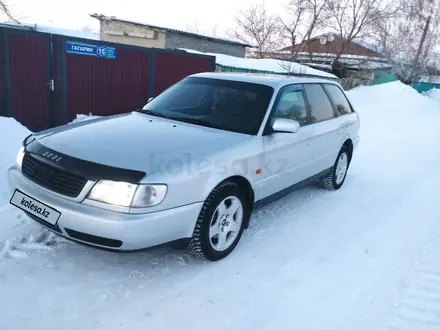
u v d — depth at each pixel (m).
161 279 2.97
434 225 4.42
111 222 2.56
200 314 2.62
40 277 2.86
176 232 2.83
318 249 3.64
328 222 4.28
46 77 7.89
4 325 2.36
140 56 9.34
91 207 2.64
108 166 2.71
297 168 4.21
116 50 8.87
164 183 2.69
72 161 2.79
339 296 2.92
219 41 24.52
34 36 7.54
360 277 3.21
